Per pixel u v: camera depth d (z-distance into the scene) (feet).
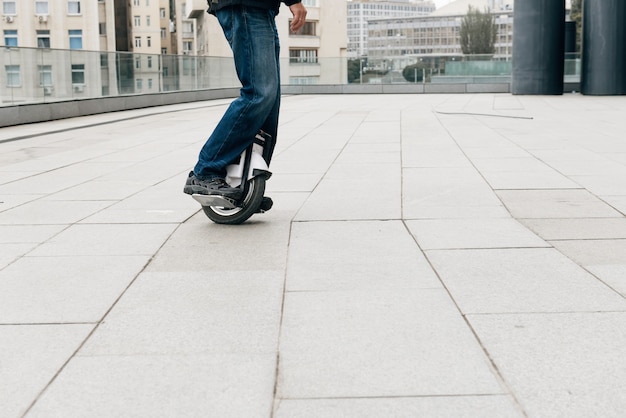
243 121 13.28
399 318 8.73
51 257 11.94
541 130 33.06
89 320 8.87
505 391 6.70
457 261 11.30
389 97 76.38
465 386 6.82
